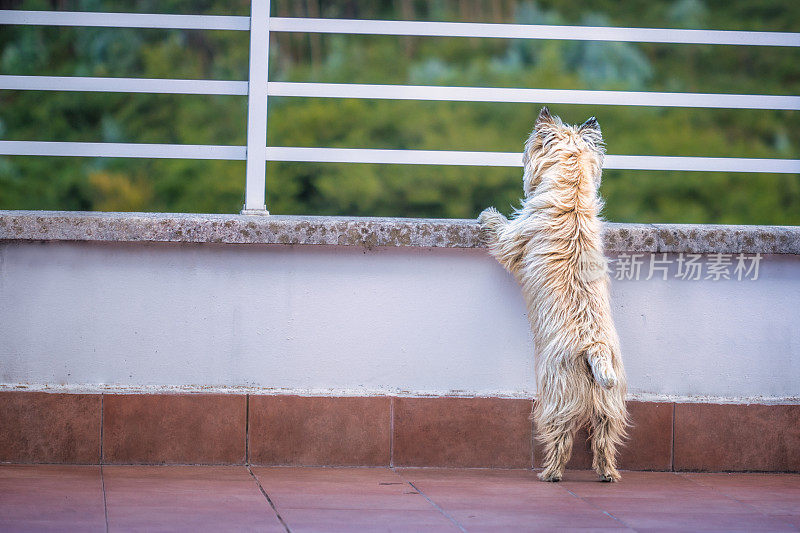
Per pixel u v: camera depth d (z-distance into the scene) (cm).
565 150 553
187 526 426
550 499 500
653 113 2119
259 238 563
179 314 570
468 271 579
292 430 569
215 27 608
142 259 567
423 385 579
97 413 559
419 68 2166
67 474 530
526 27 610
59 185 1986
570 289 531
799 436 588
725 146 2095
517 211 571
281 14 2209
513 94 611
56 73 2152
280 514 453
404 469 571
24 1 2161
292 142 2034
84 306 566
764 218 2047
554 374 530
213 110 2103
